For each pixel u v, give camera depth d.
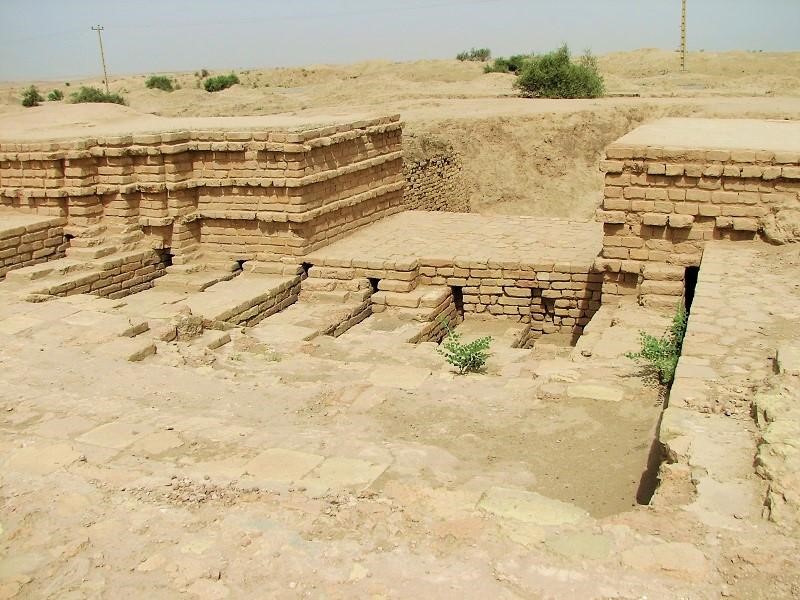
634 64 66.25
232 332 12.66
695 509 5.33
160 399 8.73
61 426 7.66
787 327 8.81
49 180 15.33
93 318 11.77
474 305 15.43
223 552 5.27
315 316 14.09
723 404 6.92
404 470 6.61
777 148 12.20
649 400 8.21
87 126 19.41
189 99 52.81
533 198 29.86
